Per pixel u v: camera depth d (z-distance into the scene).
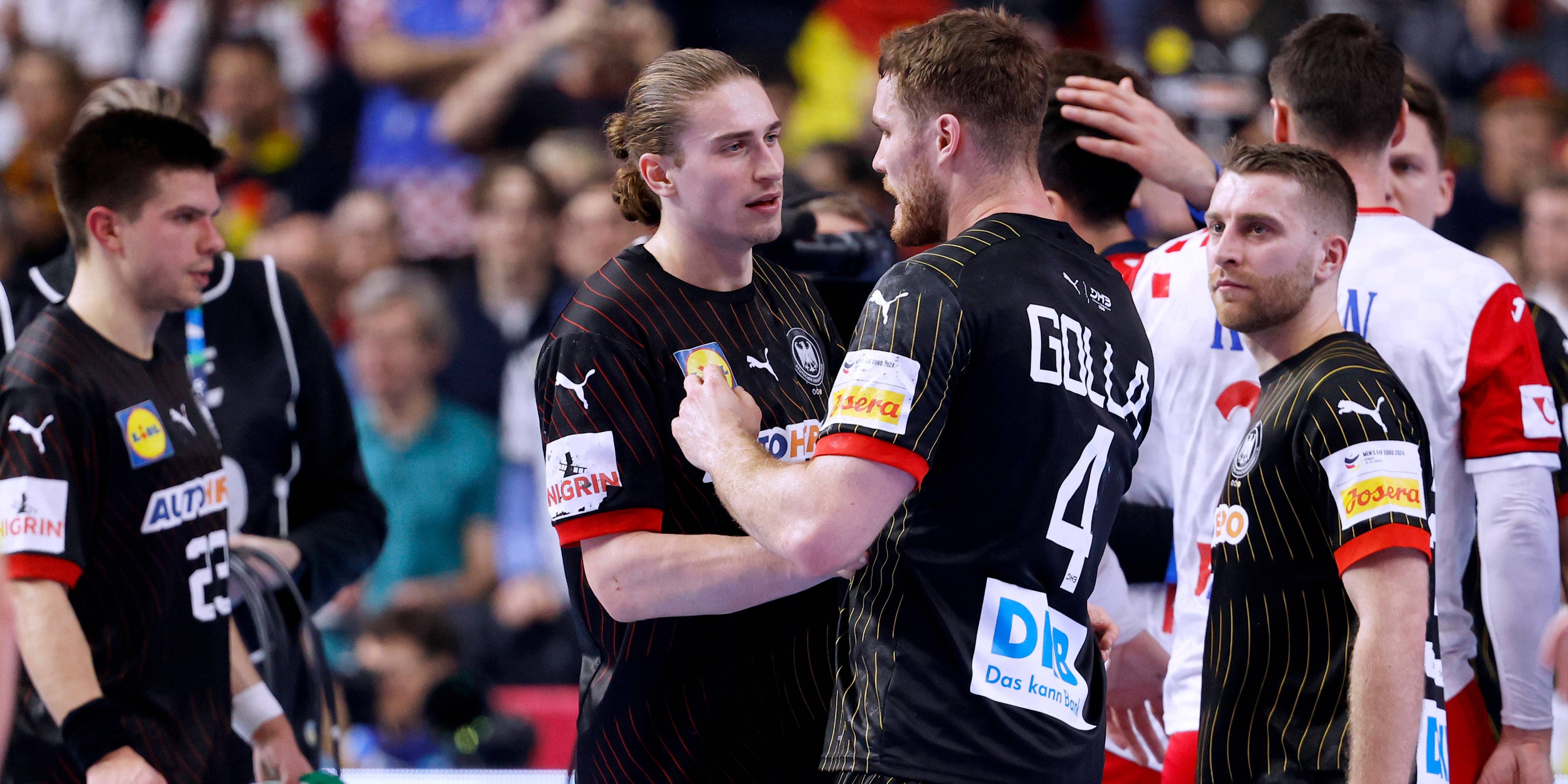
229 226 29.36
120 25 34.09
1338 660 9.45
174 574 10.77
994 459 8.34
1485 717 11.13
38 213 25.44
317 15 33.28
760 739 9.55
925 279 8.34
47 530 9.99
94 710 9.92
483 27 32.06
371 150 31.06
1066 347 8.52
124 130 10.60
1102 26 33.81
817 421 9.75
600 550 8.99
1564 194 25.19
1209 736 9.99
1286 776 9.53
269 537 13.48
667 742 9.51
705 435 8.66
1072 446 8.52
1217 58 29.53
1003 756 8.22
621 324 9.20
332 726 11.91
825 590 9.77
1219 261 9.90
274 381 13.41
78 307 10.73
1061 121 12.37
